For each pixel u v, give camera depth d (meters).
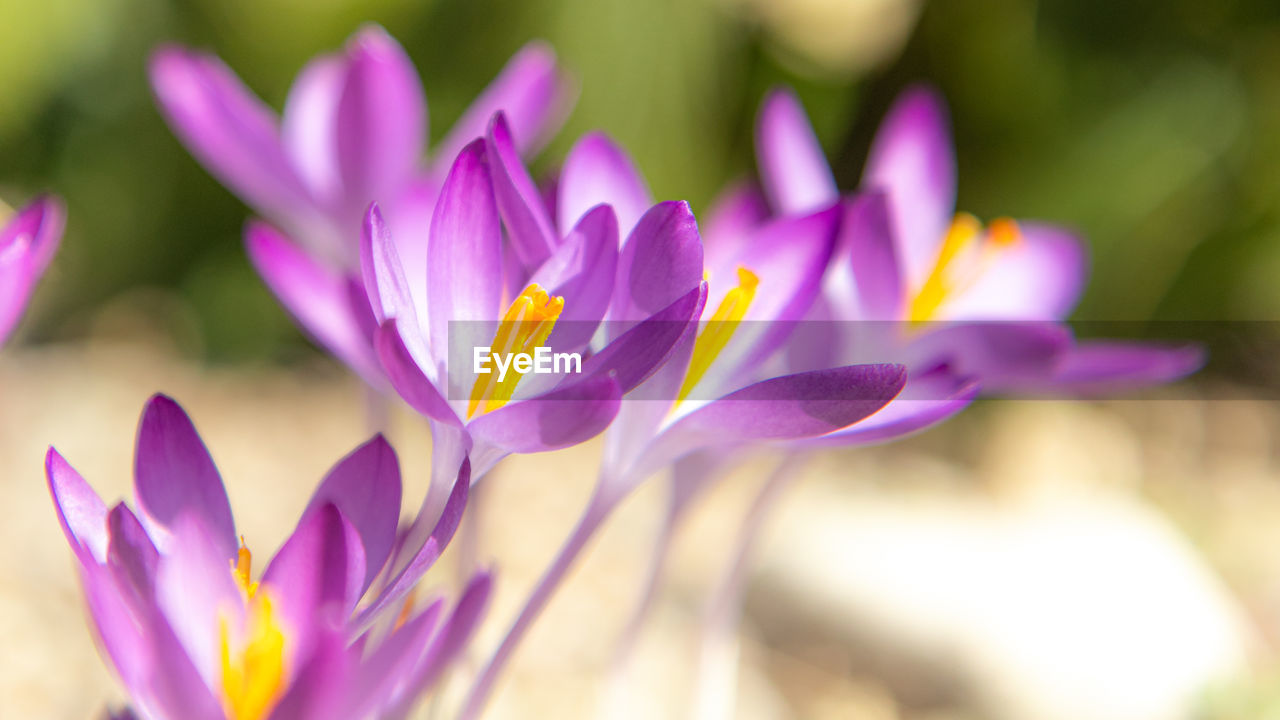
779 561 0.90
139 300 1.33
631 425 0.31
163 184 1.30
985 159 1.32
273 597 0.28
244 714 0.28
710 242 0.38
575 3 1.14
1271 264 1.38
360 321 0.32
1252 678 0.68
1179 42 1.28
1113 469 1.26
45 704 0.57
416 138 0.39
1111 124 1.29
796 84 1.28
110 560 0.28
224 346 1.28
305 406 1.17
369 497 0.30
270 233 0.35
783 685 0.81
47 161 1.28
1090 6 1.23
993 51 1.25
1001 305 0.41
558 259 0.31
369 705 0.29
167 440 0.30
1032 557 0.91
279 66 1.23
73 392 1.08
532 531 0.94
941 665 0.83
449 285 0.30
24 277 0.31
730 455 0.36
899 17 1.41
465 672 0.35
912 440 1.29
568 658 0.73
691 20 1.17
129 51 1.24
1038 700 0.80
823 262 0.32
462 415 0.30
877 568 0.88
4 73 1.17
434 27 1.20
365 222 0.29
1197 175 1.32
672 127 1.17
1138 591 0.87
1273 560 1.12
